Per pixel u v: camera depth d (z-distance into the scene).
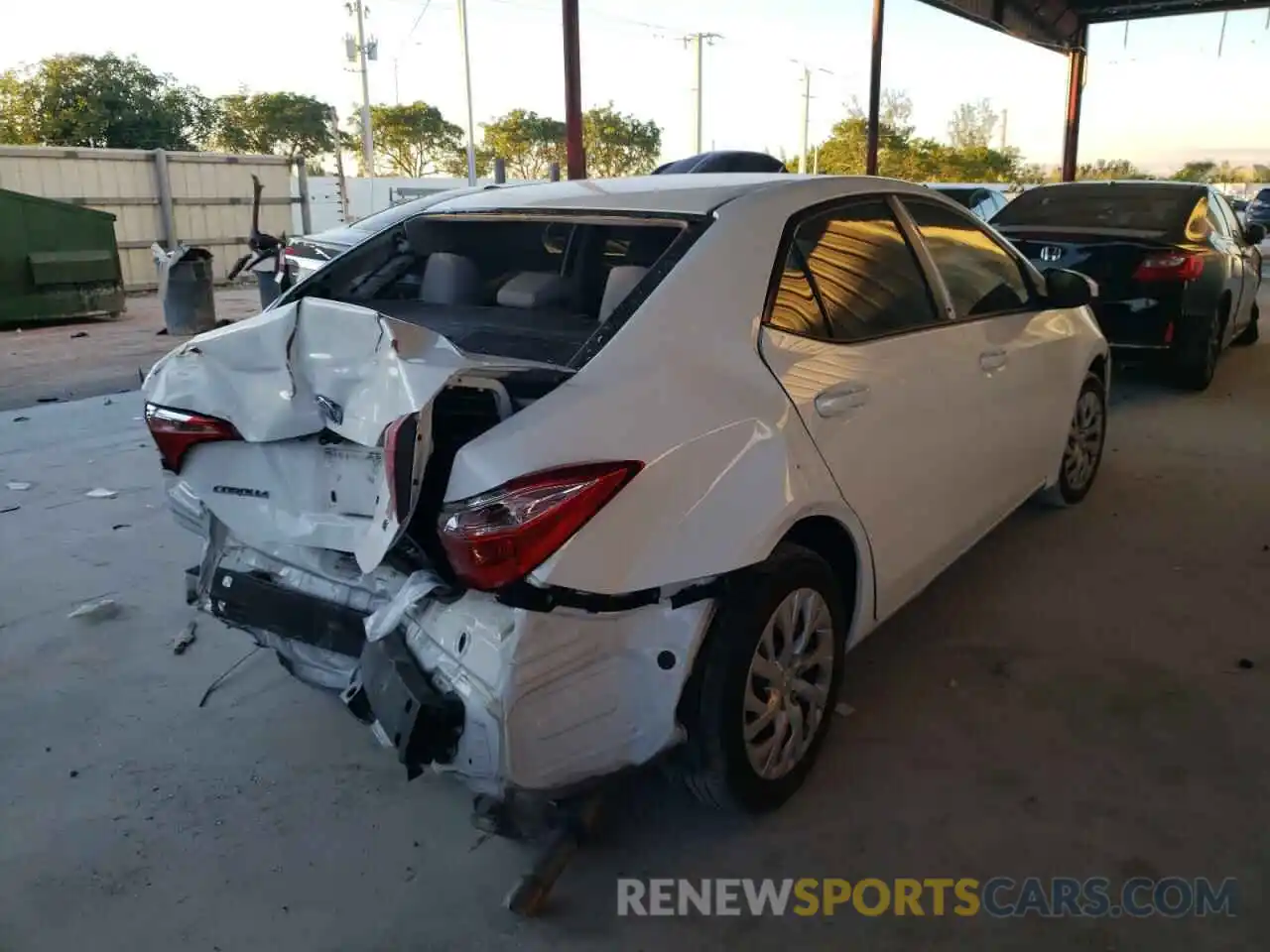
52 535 4.82
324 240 7.60
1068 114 17.36
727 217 2.89
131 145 28.53
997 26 14.16
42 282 12.32
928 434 3.27
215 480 2.80
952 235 3.80
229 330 2.72
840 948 2.34
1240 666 3.54
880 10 12.82
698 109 42.34
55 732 3.19
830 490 2.74
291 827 2.74
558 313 3.27
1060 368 4.44
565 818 2.55
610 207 3.10
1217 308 7.74
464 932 2.38
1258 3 14.98
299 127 38.28
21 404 7.84
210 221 18.34
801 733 2.80
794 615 2.69
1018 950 2.32
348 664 2.66
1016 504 4.29
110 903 2.47
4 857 2.63
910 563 3.30
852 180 3.39
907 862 2.60
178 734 3.18
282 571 2.72
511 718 2.15
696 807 2.83
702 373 2.55
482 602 2.22
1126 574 4.34
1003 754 3.04
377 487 2.48
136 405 7.59
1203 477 5.71
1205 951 2.30
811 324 2.90
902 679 3.47
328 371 2.46
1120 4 16.06
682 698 2.46
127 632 3.83
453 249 3.79
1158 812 2.77
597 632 2.25
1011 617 3.94
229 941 2.35
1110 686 3.42
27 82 27.66
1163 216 7.77
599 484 2.21
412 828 2.75
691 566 2.33
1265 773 2.93
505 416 2.34
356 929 2.39
